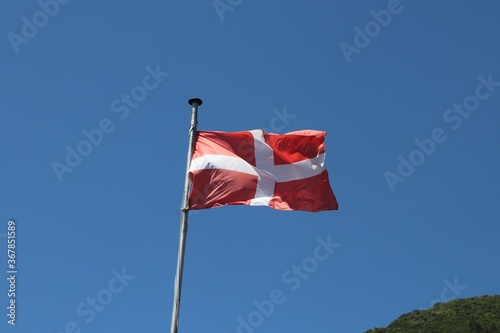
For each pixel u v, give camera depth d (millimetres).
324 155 17703
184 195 16219
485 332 106000
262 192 16797
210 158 16656
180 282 14914
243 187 16531
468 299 125938
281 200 16922
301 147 17672
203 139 17094
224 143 17141
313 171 17516
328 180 17609
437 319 118812
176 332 14383
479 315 115062
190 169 16562
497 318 112375
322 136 17812
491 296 124875
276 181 17094
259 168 17094
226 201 16250
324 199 17328
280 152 17500
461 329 108250
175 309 14586
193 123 17281
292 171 17391
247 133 17453
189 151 16938
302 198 17141
